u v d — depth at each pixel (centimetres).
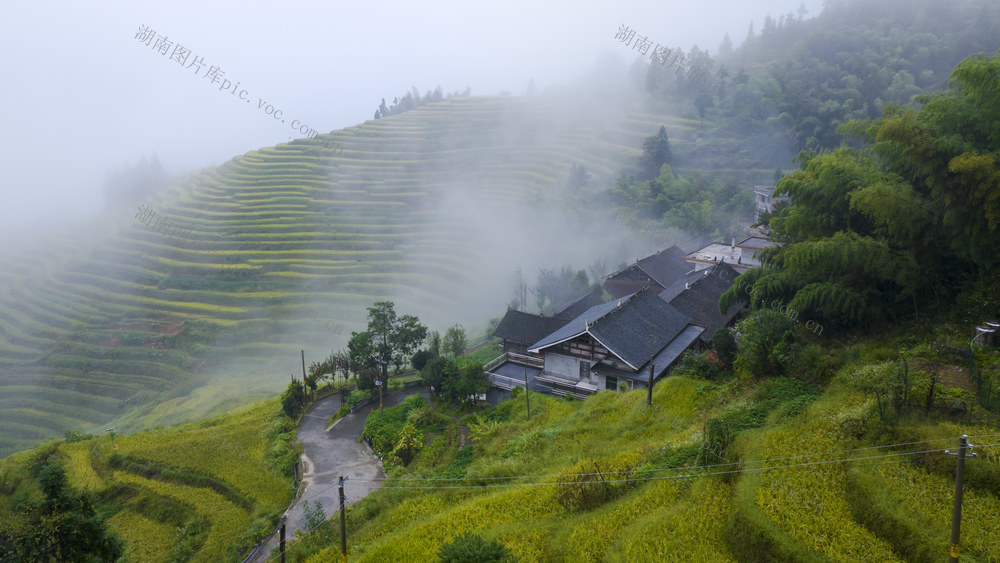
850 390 2394
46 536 2012
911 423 2014
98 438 4369
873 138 3272
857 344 2833
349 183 12456
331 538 2548
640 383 3516
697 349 4009
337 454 3656
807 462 1983
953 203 2548
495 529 2131
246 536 2819
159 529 3219
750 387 2845
